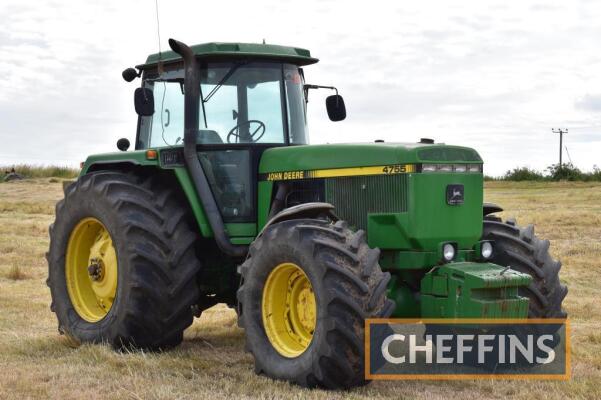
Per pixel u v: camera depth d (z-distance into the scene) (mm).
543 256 6438
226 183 6926
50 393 5344
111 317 6871
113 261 7082
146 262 6637
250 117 6980
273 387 5570
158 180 7223
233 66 6961
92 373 5965
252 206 6918
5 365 6199
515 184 38625
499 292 5648
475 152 6215
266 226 6047
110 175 7168
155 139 7508
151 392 5352
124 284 6707
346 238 5547
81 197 7219
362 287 5320
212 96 6957
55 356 6676
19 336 7461
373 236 6148
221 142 6914
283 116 7094
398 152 6008
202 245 7168
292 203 6695
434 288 5848
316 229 5645
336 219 6156
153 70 7582
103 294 7223
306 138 7309
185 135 6840
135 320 6668
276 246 5805
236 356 6758
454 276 5734
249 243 6867
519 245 6418
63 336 7473
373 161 6152
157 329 6691
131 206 6789
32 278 11352
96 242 7359
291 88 7172
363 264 5430
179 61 7301
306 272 5559
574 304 9305
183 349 7023
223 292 7367
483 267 5812
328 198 6426
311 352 5492
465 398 5410
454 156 6094
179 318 6738
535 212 20609
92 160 7641
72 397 5254
